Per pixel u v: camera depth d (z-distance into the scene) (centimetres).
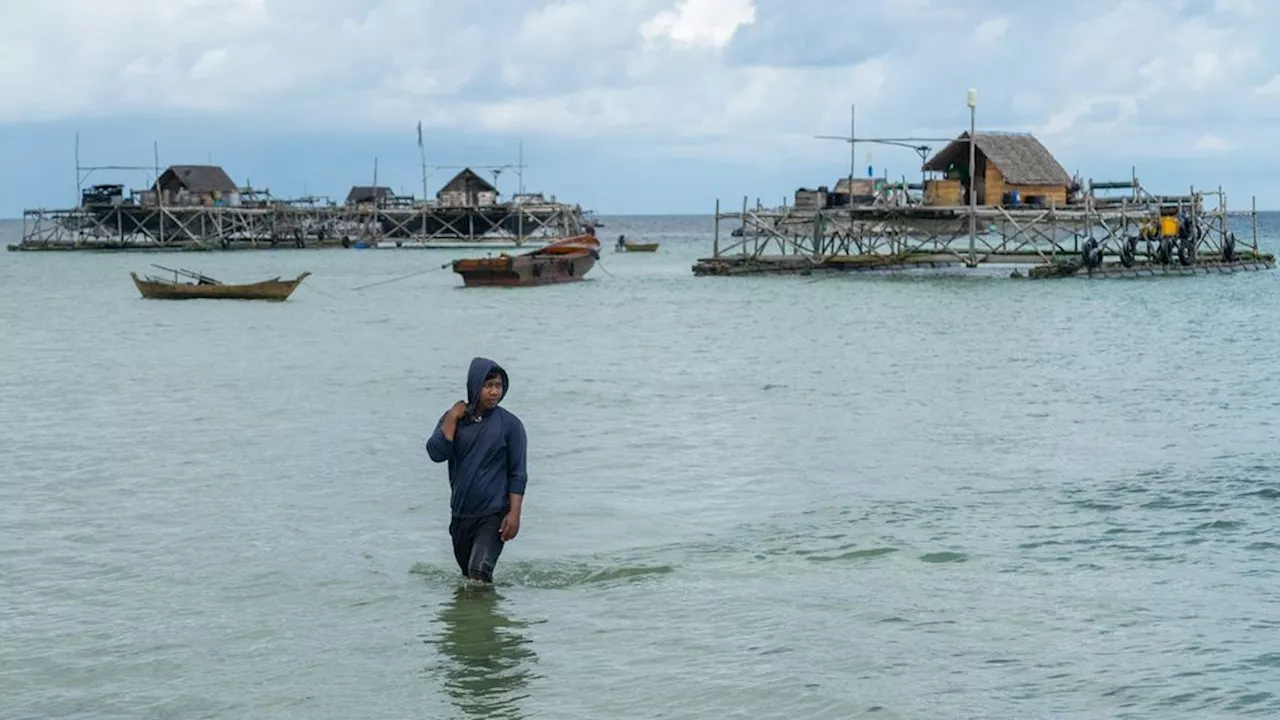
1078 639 1000
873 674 930
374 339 3922
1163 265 6688
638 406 2328
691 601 1116
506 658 973
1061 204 6788
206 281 5894
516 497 1143
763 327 4172
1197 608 1074
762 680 919
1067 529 1363
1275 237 14875
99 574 1212
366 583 1177
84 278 8050
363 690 910
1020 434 1977
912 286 6194
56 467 1755
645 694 896
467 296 6166
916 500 1512
